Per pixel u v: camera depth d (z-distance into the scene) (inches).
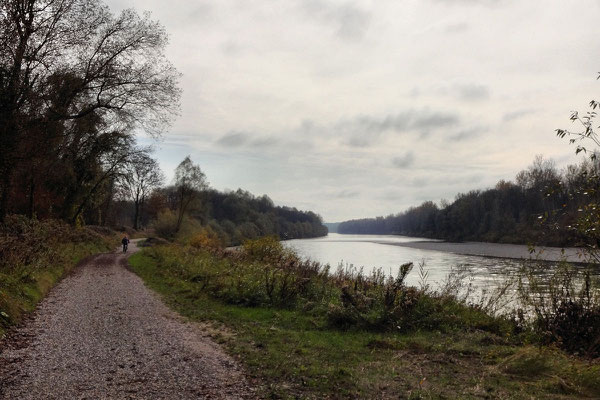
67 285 542.9
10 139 654.5
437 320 343.9
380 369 233.6
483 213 3444.9
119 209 2839.6
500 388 203.8
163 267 795.4
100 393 192.2
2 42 592.1
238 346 277.4
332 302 426.3
